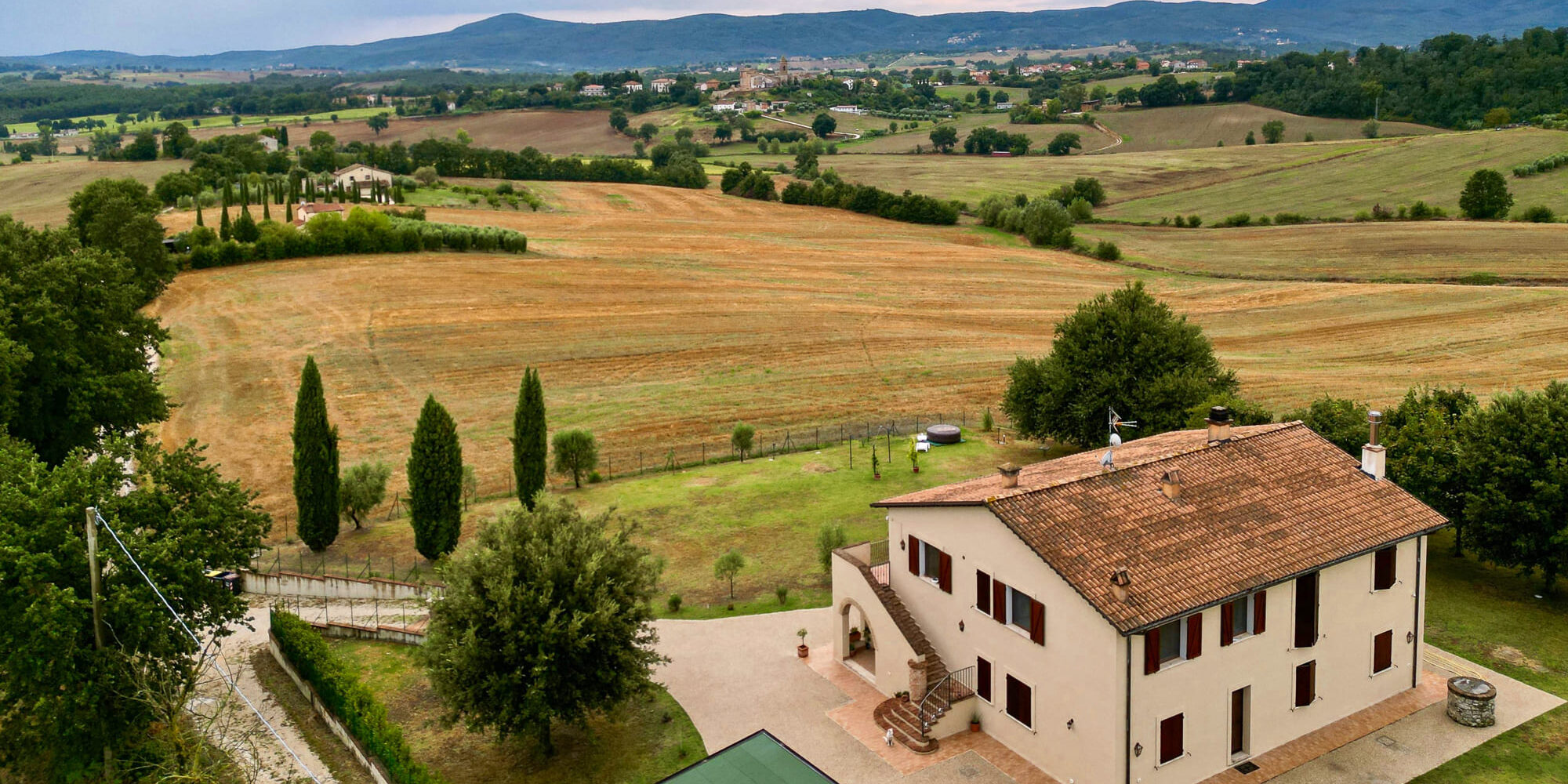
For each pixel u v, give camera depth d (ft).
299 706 120.47
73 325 168.25
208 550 113.09
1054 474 119.55
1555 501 127.75
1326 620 106.52
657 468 218.79
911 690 110.11
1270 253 441.27
